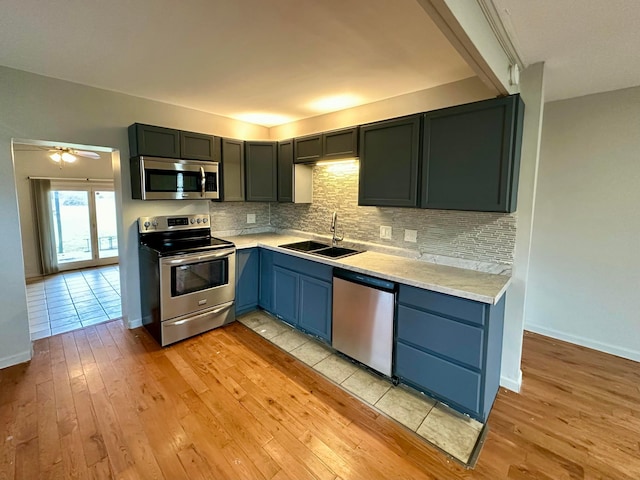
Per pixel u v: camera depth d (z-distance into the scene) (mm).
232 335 3139
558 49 1871
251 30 1737
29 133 2504
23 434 1826
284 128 4043
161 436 1835
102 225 6422
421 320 2115
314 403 2146
